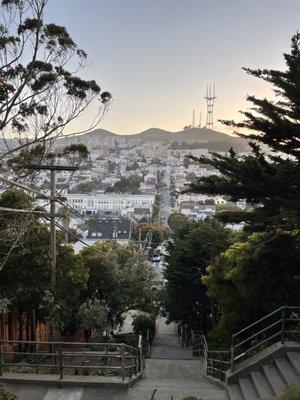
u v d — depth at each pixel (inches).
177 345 1173.1
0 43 583.2
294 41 348.2
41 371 496.7
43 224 698.8
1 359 398.0
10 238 619.8
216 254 1002.7
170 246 1205.1
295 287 572.7
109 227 2901.1
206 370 535.2
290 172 359.3
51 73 609.6
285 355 364.8
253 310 631.8
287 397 268.8
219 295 677.3
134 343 855.1
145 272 1067.3
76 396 362.6
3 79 582.6
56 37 599.5
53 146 737.6
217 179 391.5
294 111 362.9
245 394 331.3
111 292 989.2
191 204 5816.9
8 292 622.8
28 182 699.4
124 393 371.9
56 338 675.4
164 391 387.2
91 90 663.1
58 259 743.1
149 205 5812.0
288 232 467.8
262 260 541.0
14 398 320.5
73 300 845.8
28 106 633.6
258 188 363.6
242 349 603.8
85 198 5708.7
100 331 819.4
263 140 389.1
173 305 1164.5
